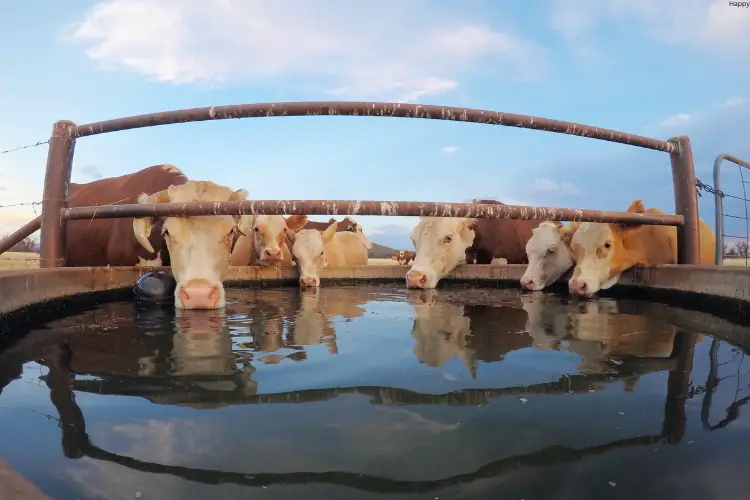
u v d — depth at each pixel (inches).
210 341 122.7
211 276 191.5
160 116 215.8
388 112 207.9
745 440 65.6
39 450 62.2
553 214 217.2
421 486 54.3
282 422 70.2
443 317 163.3
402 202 196.7
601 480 55.7
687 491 53.6
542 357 107.0
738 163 271.7
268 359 104.1
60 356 107.1
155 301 210.5
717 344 121.8
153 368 97.2
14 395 81.7
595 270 248.2
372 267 339.6
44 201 222.8
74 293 191.9
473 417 72.5
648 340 126.4
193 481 55.2
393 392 82.9
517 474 56.8
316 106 206.1
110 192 295.4
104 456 60.6
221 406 76.5
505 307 193.0
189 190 207.3
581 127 235.3
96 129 224.5
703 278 197.9
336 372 94.3
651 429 69.1
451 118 214.2
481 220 355.9
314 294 245.4
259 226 324.8
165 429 68.1
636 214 241.3
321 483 54.7
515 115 222.8
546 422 70.9
